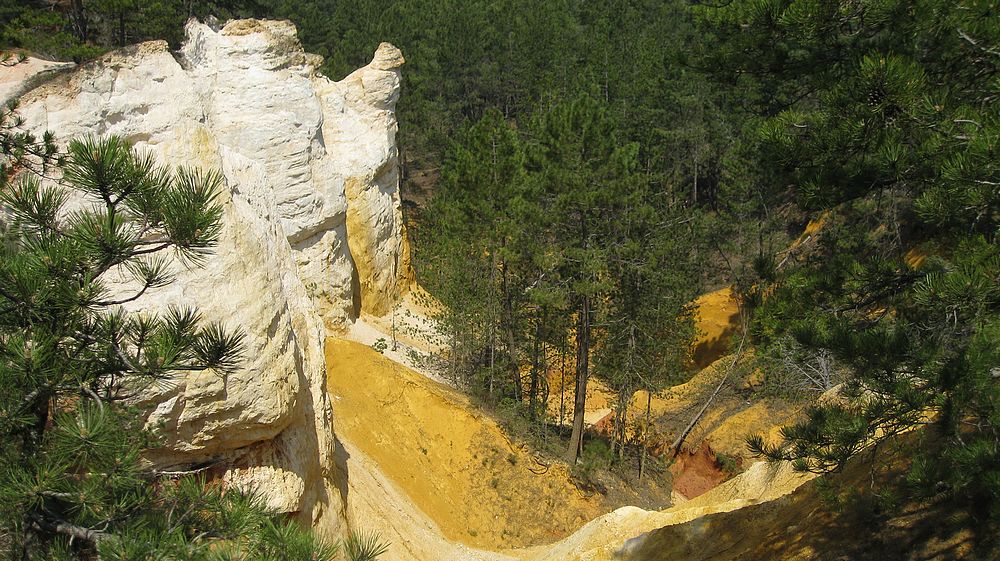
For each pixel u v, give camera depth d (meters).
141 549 7.08
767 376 28.48
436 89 63.00
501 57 64.00
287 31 25.56
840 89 10.31
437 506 21.64
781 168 11.88
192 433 11.62
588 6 72.50
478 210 31.50
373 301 31.33
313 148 26.47
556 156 26.38
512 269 29.09
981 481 9.31
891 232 29.05
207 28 24.94
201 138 14.22
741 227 39.69
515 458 24.70
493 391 28.30
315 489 14.52
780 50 11.75
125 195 7.25
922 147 9.87
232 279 12.35
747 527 16.66
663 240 26.42
